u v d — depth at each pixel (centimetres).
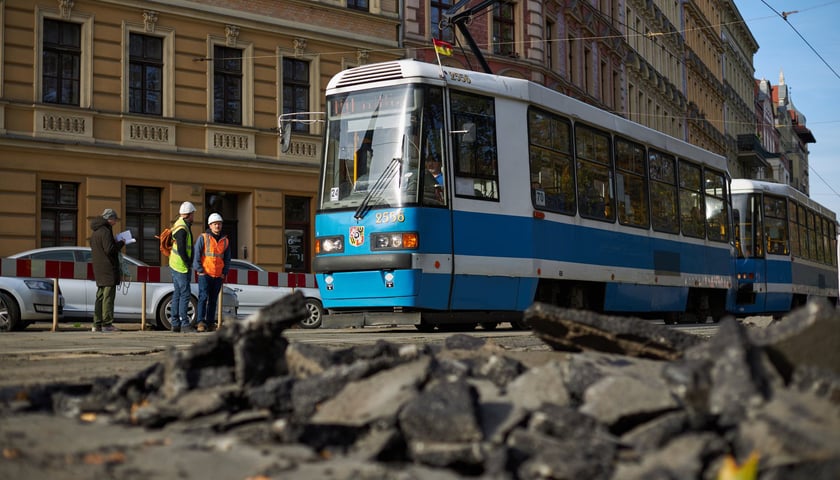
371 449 355
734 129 7812
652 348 506
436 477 331
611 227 1711
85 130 2305
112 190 2341
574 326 509
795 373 355
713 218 2188
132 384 471
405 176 1321
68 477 321
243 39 2625
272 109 2686
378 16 2947
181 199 2466
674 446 329
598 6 4303
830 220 3262
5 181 2173
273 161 2659
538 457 328
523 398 405
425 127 1335
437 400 362
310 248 2775
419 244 1303
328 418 394
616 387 382
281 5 2708
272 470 333
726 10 7575
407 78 1350
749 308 2489
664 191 1941
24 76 2223
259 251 2628
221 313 1750
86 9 2325
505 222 1430
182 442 382
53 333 1407
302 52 2753
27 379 583
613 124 1755
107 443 381
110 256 1495
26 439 384
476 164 1396
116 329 1518
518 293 1452
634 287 1781
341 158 1380
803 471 285
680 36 5862
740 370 353
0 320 1655
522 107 1489
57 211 2273
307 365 459
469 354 559
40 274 1606
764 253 2530
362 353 480
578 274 1593
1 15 2192
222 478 325
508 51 3428
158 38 2469
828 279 3136
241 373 451
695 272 2050
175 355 470
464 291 1361
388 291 1312
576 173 1617
